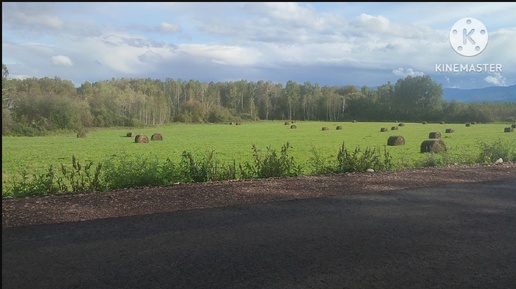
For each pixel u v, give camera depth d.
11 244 4.87
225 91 143.25
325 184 8.74
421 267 4.35
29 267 4.21
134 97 100.06
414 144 34.03
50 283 3.86
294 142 37.56
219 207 6.68
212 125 98.81
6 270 4.14
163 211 6.41
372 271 4.23
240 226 5.67
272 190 8.05
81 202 6.95
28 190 8.61
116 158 23.75
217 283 3.91
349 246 4.93
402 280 4.04
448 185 8.71
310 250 4.78
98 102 88.25
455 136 42.47
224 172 10.39
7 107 63.81
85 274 4.07
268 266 4.32
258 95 144.88
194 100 118.62
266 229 5.55
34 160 23.62
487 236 5.35
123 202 6.96
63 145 38.22
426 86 111.88
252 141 40.31
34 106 66.94
